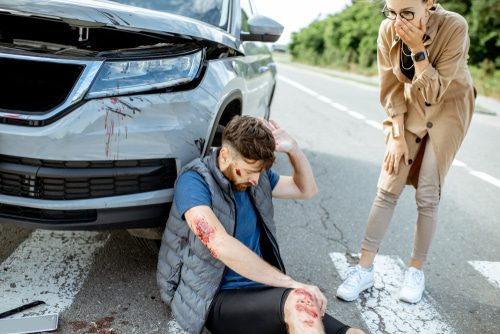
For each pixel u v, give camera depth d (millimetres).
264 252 2160
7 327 2105
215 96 2465
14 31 2221
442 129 2500
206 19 2973
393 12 2223
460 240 3609
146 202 2270
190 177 1956
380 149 6180
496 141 7566
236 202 2012
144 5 2855
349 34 29109
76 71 2098
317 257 3094
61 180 2146
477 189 4922
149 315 2324
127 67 2172
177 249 2023
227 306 1878
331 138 6617
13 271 2564
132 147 2174
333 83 16062
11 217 2230
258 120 1870
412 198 4371
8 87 2117
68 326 2189
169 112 2246
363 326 2447
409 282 2713
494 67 17562
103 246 2883
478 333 2490
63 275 2570
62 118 2068
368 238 2725
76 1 2238
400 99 2543
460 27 2234
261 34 3281
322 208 3920
